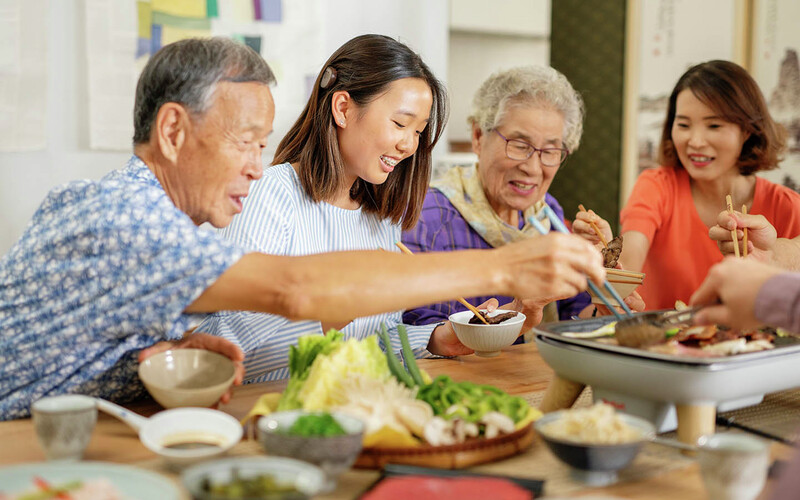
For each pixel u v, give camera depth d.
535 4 4.38
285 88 3.60
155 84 1.33
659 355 1.12
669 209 2.59
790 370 1.19
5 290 1.35
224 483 0.86
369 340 1.29
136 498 0.85
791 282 1.05
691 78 2.43
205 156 1.35
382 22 3.89
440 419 1.08
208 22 3.39
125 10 3.22
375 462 1.06
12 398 1.35
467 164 3.98
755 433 1.23
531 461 1.10
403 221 2.06
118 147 3.28
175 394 1.22
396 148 1.86
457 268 1.21
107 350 1.35
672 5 4.23
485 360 1.76
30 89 3.08
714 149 2.41
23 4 3.04
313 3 3.62
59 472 0.90
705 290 1.18
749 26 3.92
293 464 0.88
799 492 0.80
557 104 2.25
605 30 4.73
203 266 1.22
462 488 0.91
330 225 1.96
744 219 2.02
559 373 1.30
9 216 3.11
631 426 1.07
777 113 3.85
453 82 4.38
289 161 1.97
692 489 1.01
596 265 1.23
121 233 1.25
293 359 1.28
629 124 4.52
